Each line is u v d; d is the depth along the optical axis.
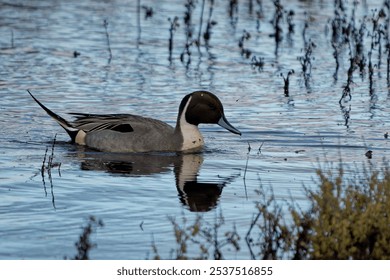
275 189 12.48
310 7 30.34
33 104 18.25
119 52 23.69
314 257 9.16
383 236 9.16
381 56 23.89
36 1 30.30
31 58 22.53
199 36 24.69
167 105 18.48
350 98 19.47
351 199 9.67
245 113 17.94
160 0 31.25
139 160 14.46
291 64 23.00
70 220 10.96
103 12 28.94
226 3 31.14
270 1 31.33
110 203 11.72
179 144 15.16
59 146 15.36
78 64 22.14
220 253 9.59
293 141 15.78
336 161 14.24
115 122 15.43
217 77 21.31
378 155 14.66
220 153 14.99
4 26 26.16
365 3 29.97
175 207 11.57
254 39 25.81
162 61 22.88
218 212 11.35
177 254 9.52
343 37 24.78
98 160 14.36
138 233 10.51
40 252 9.83
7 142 15.40
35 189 12.34
